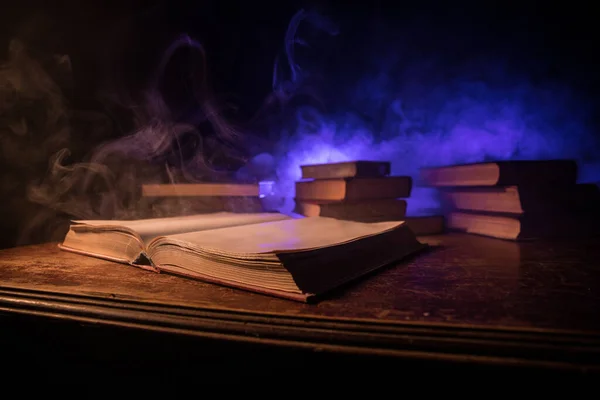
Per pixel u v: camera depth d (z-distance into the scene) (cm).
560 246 60
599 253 55
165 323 34
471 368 28
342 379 30
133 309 36
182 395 34
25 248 64
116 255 54
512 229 65
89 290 40
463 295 38
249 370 32
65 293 39
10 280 44
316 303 36
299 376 31
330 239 46
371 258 48
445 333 30
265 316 33
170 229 53
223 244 43
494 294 38
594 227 68
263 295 38
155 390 35
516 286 41
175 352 34
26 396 39
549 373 27
